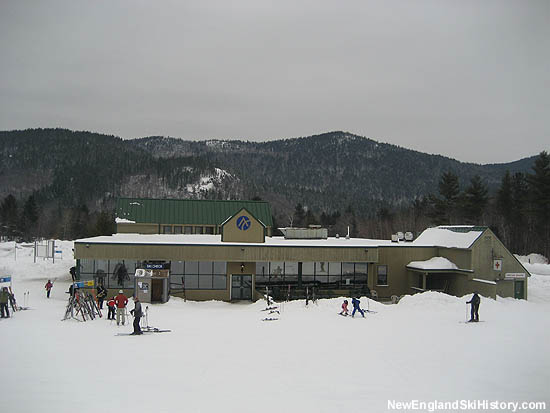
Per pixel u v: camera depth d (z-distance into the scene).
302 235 44.41
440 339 20.08
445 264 38.16
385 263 39.84
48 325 22.58
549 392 13.10
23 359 15.94
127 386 13.30
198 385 13.52
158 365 15.59
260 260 36.34
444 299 30.50
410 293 39.78
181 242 36.56
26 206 116.00
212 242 36.91
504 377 14.48
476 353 17.50
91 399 12.17
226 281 36.94
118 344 18.64
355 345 18.86
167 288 33.03
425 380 14.17
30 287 38.03
